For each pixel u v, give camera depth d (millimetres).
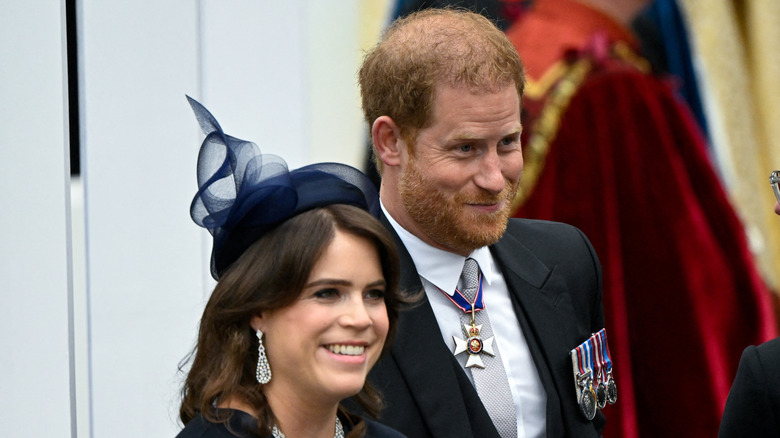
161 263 11922
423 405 8844
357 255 6848
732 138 15477
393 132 8977
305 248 6695
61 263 11336
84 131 11516
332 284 6762
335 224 6883
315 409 6961
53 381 11312
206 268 12172
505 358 9500
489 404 9211
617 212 14867
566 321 9953
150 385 11828
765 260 15672
